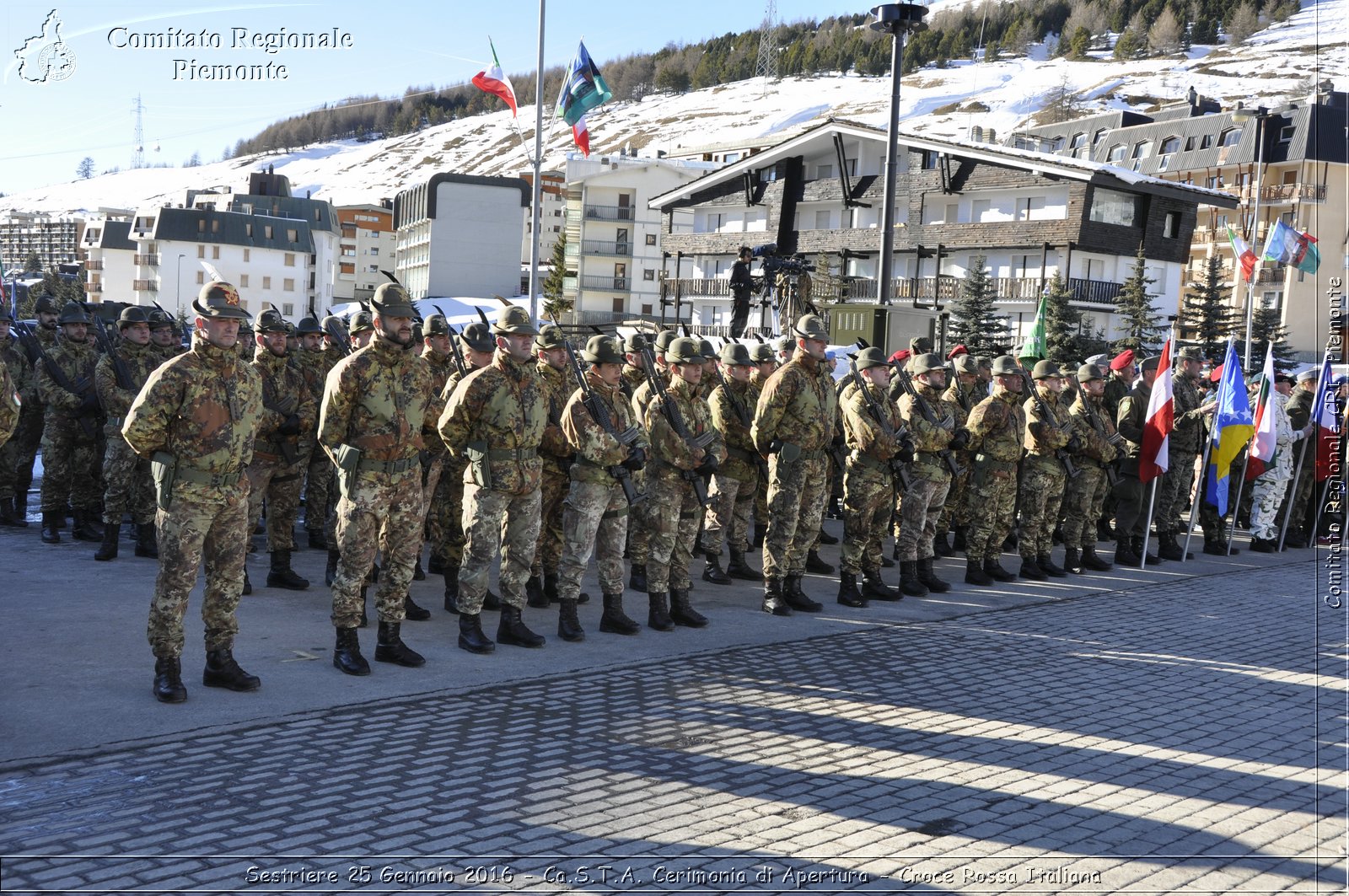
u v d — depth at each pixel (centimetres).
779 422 954
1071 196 4506
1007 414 1142
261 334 932
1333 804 564
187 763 549
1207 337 4978
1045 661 843
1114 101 14600
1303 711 738
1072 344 4272
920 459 1071
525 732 620
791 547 985
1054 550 1473
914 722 671
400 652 748
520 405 794
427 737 604
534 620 909
